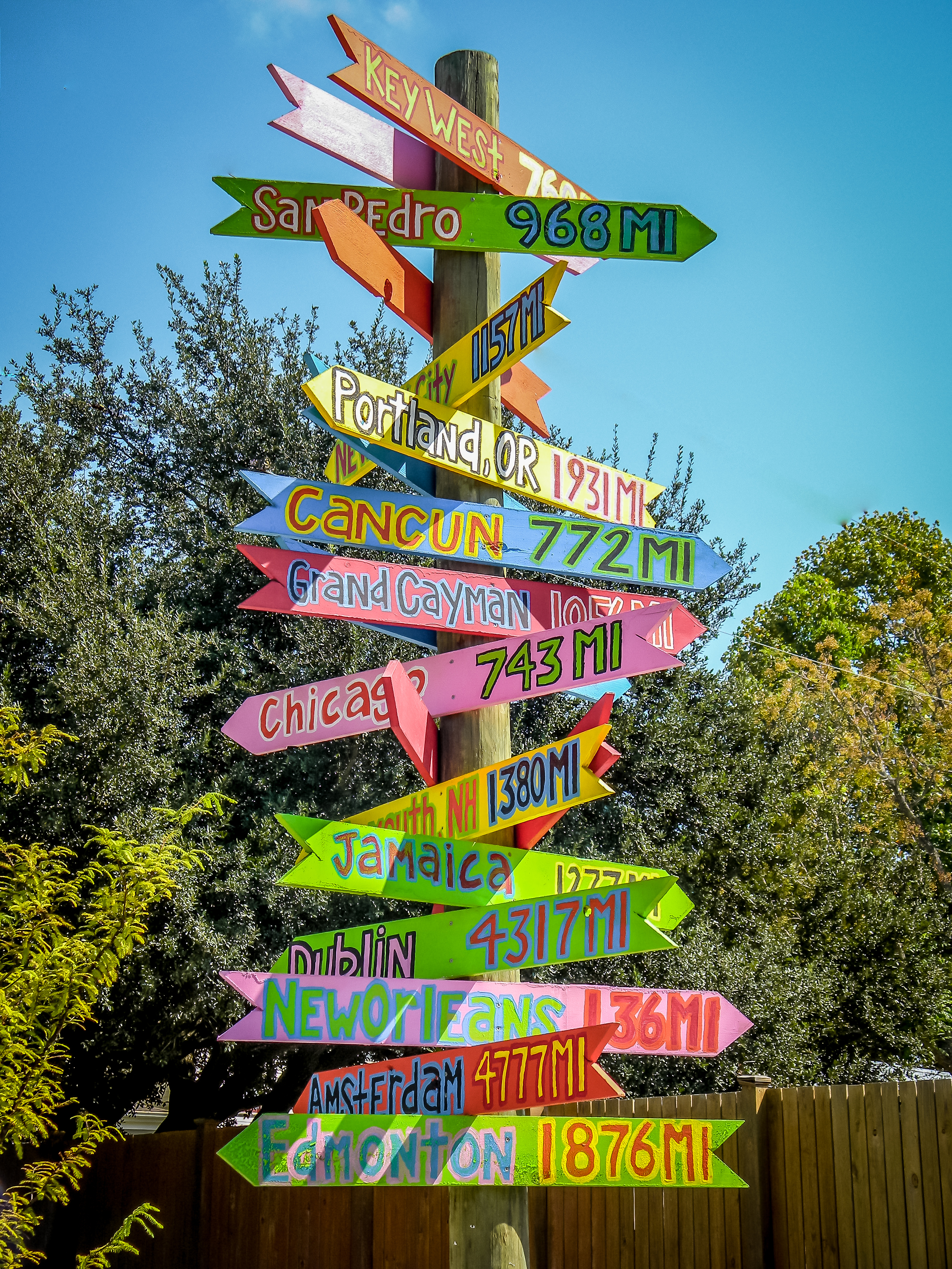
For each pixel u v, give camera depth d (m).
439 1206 7.66
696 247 3.73
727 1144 6.13
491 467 3.71
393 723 3.40
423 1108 3.11
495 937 3.26
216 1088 10.80
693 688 10.96
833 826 12.80
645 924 3.05
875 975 11.66
